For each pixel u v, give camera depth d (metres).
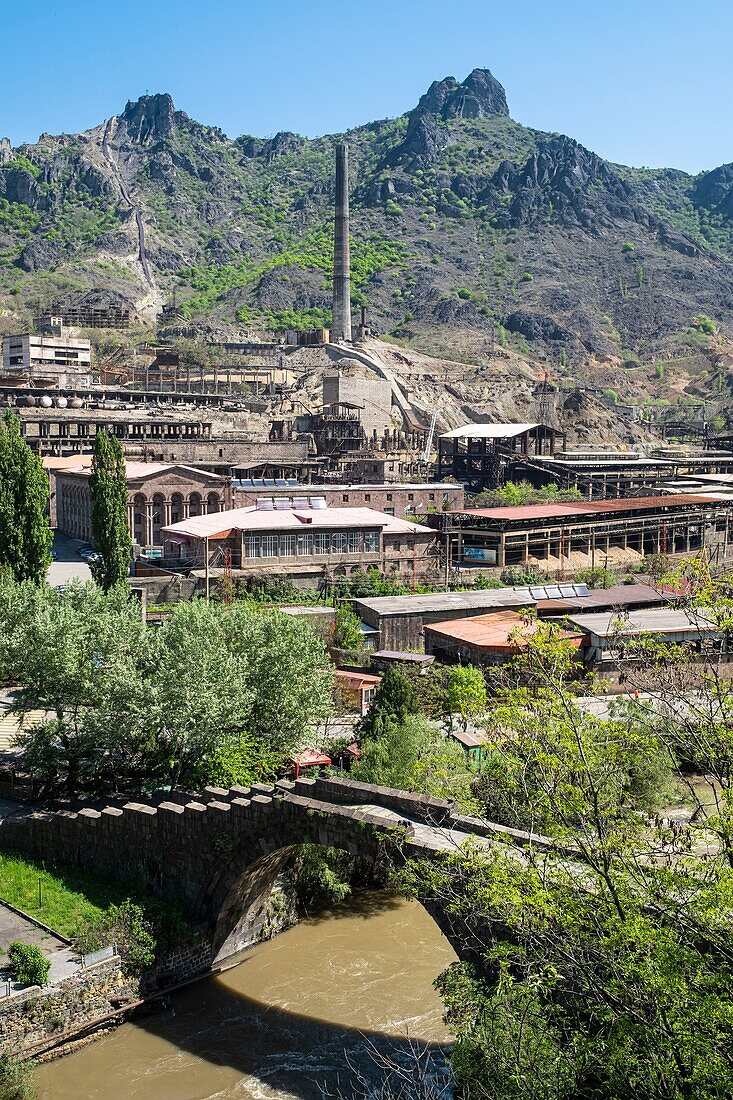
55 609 84.38
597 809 41.53
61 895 68.38
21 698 82.50
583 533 181.50
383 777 76.75
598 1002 39.88
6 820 77.44
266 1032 60.19
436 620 129.75
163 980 64.00
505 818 62.00
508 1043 40.19
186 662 79.56
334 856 78.06
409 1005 62.75
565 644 49.69
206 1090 54.91
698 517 199.38
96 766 80.69
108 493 122.12
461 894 51.53
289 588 141.75
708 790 84.75
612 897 39.00
